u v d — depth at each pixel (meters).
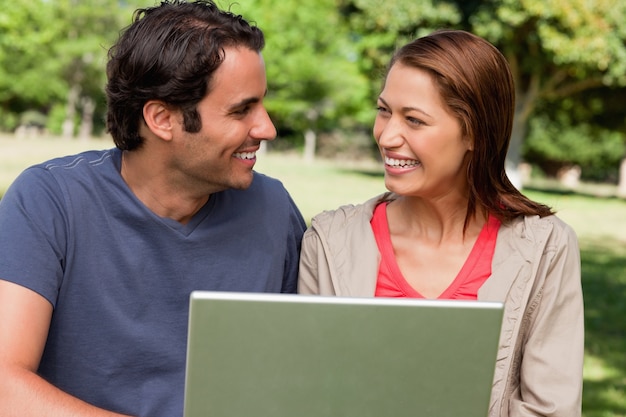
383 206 1.90
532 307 1.73
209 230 1.76
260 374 1.25
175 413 1.72
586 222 12.23
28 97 28.66
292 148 32.78
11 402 1.43
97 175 1.68
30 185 1.63
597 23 15.10
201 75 1.59
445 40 1.71
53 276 1.59
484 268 1.78
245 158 1.70
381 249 1.84
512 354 1.69
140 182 1.70
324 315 1.24
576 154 31.47
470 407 1.30
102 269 1.67
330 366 1.26
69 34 26.83
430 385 1.29
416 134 1.71
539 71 16.62
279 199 1.93
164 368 1.72
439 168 1.73
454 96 1.68
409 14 15.94
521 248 1.75
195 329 1.22
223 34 1.61
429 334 1.27
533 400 1.69
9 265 1.54
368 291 1.77
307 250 1.90
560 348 1.71
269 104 25.78
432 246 1.83
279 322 1.24
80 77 27.67
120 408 1.69
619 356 4.66
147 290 1.71
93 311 1.66
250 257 1.83
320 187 14.23
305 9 24.69
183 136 1.63
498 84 1.72
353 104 26.55
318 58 25.19
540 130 31.27
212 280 1.77
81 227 1.64
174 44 1.60
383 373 1.27
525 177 32.66
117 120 1.68
